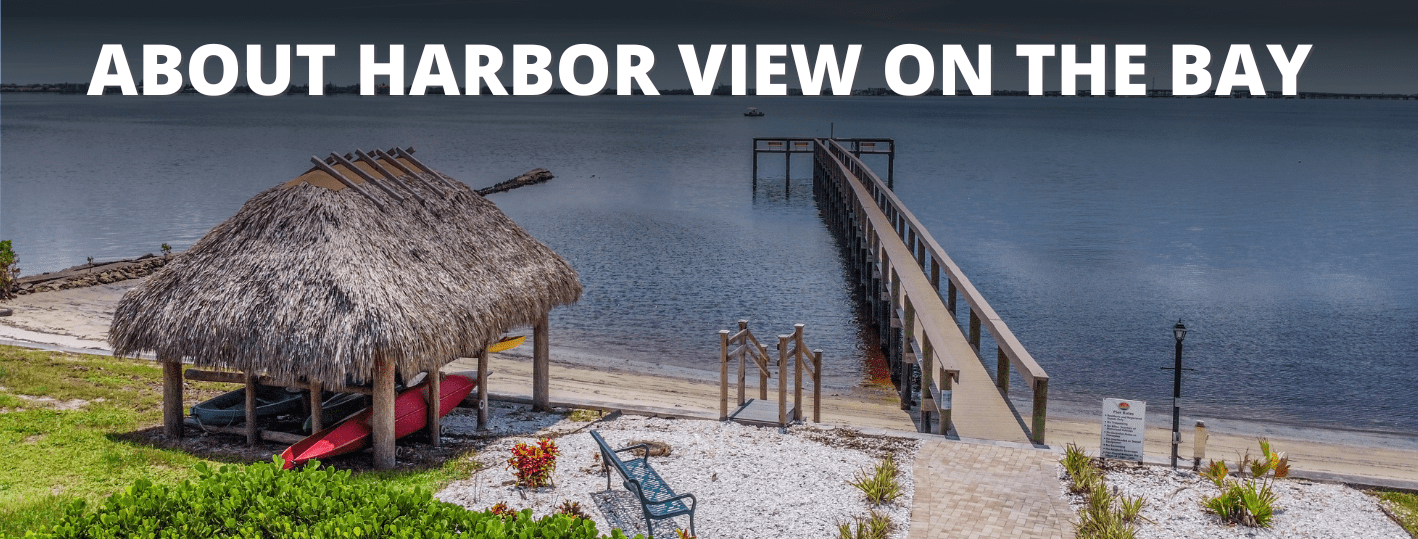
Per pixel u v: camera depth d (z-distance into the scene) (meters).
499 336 14.30
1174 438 12.24
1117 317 31.11
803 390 22.17
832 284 35.97
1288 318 30.92
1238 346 27.44
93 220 53.28
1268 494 10.99
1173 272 39.31
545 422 14.80
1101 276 38.47
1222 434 19.64
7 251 30.03
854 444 13.21
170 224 51.91
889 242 30.66
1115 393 22.89
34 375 16.94
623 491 11.38
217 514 7.41
